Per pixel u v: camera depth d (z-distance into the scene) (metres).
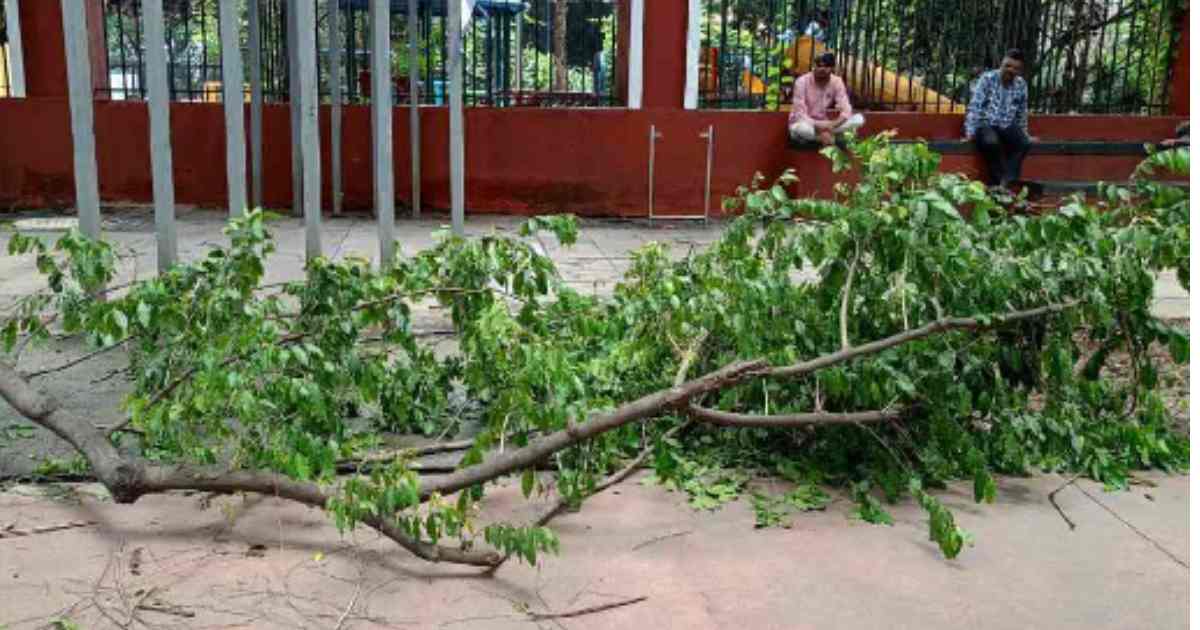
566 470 3.55
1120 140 12.24
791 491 3.97
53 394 4.80
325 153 11.84
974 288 4.02
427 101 12.52
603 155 11.79
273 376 3.63
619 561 3.35
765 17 13.79
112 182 11.74
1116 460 4.35
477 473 3.44
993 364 4.04
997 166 11.61
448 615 2.98
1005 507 3.89
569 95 13.50
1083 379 4.29
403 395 4.23
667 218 11.91
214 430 3.52
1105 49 14.11
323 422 3.72
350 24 12.48
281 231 10.39
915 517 3.78
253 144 11.44
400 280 4.19
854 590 3.19
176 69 15.64
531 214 11.87
